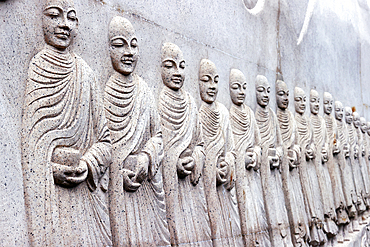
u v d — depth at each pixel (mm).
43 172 2256
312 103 6223
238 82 4262
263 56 5004
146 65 3211
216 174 3682
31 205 2189
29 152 2227
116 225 2680
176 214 3199
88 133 2551
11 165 2145
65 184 2369
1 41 2207
